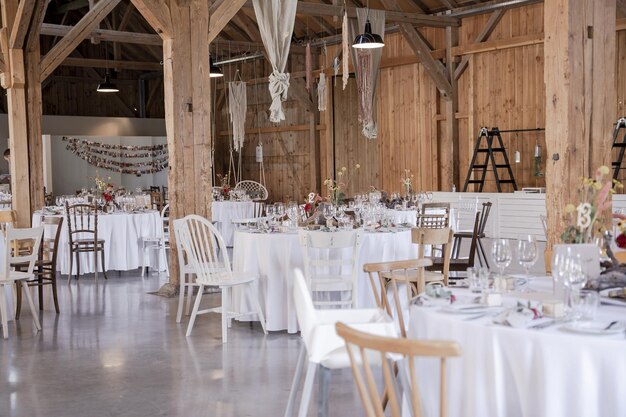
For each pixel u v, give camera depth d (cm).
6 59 1068
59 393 455
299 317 331
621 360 250
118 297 772
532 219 1117
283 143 1705
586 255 323
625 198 1016
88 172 1830
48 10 1820
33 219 1011
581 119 518
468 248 1058
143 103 2023
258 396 442
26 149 1079
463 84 1317
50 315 686
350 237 549
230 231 1180
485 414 277
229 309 641
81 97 1969
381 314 342
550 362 260
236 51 1636
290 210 655
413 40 1277
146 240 923
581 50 516
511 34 1227
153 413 416
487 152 1232
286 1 837
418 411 233
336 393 443
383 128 1484
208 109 789
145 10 749
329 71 1512
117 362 522
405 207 978
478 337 277
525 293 339
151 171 1903
